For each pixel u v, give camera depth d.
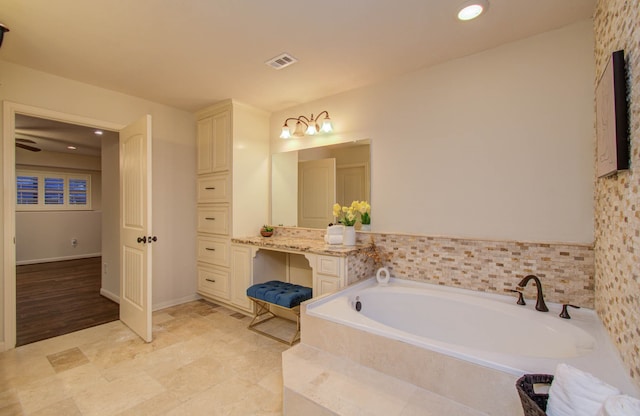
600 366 1.31
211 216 3.63
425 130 2.57
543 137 2.09
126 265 3.01
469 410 1.40
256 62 2.47
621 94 1.25
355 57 2.39
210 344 2.61
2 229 2.47
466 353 1.44
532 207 2.13
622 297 1.34
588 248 1.93
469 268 2.36
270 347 2.56
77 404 1.82
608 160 1.41
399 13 1.84
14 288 2.53
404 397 1.48
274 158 3.71
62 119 2.77
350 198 3.02
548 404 1.04
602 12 1.67
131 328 2.90
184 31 2.04
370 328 1.73
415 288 2.47
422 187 2.59
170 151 3.60
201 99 3.34
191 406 1.81
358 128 2.97
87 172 7.39
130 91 3.11
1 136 2.46
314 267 2.65
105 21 1.92
